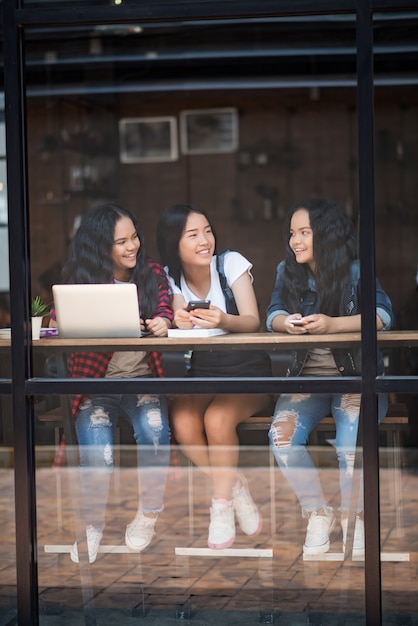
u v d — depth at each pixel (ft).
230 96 38.01
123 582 11.85
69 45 33.91
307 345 11.69
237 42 33.53
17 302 11.32
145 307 12.59
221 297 12.76
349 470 11.46
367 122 10.62
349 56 34.42
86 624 11.85
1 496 11.73
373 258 10.74
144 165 38.83
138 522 11.89
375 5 10.57
